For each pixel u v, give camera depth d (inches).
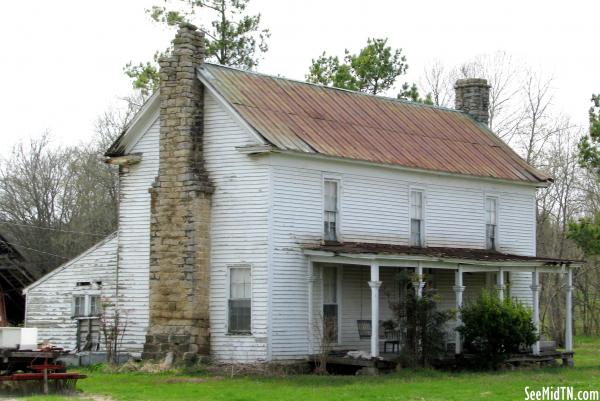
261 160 1267.2
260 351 1248.2
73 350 1440.7
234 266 1277.1
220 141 1302.9
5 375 981.8
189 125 1302.9
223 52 2172.7
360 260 1247.5
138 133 1390.3
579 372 1336.1
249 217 1269.7
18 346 989.2
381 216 1402.6
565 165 2461.9
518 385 1091.3
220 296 1283.2
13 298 1855.3
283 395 978.1
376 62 2303.2
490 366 1341.0
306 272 1294.3
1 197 2456.9
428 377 1186.6
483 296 1364.4
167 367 1254.3
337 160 1327.5
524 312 1359.5
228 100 1295.5
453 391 1023.6
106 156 1403.8
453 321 1471.5
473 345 1342.3
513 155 1681.8
